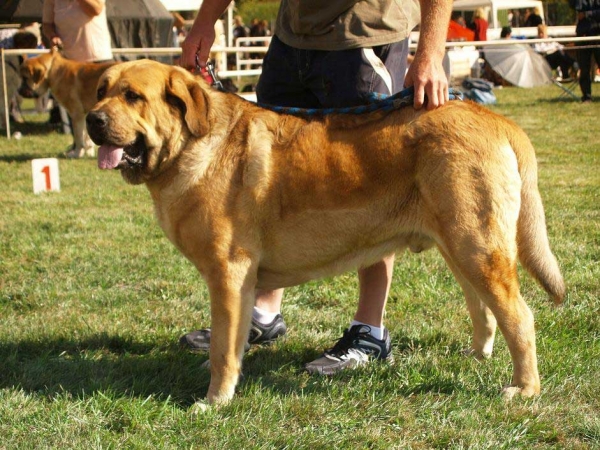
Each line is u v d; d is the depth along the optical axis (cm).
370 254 342
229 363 331
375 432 303
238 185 326
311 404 329
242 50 1459
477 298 377
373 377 363
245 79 2233
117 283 539
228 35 2452
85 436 301
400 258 575
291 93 398
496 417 312
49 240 647
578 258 551
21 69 1160
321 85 376
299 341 421
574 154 1057
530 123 1387
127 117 324
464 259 318
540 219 329
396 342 421
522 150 325
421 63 324
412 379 356
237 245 326
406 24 379
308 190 327
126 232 674
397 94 332
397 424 312
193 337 417
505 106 1658
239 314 329
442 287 507
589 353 379
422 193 322
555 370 358
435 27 326
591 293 480
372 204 328
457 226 315
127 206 794
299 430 306
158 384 358
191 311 475
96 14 1135
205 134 328
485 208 313
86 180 948
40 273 557
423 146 319
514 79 2002
